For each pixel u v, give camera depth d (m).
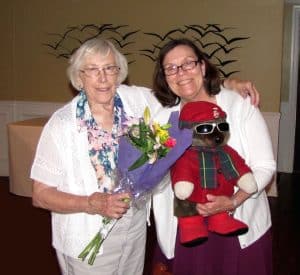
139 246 1.72
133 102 1.69
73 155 1.51
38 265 3.04
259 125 1.65
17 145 4.16
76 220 1.55
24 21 5.23
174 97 1.75
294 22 5.70
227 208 1.54
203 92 1.71
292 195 4.88
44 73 5.29
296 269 2.99
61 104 5.30
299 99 5.94
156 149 1.42
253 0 4.66
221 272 1.71
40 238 3.52
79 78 1.54
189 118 1.53
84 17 5.08
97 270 1.60
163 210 1.74
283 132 6.00
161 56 1.72
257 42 4.72
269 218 1.78
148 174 1.45
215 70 1.71
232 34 4.75
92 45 1.49
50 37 5.21
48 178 1.51
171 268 1.82
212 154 1.55
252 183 1.52
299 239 3.55
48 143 1.51
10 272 2.93
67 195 1.49
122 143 1.51
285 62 5.84
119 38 5.03
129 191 1.46
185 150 1.48
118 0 4.96
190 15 4.82
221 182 1.54
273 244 3.44
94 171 1.53
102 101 1.51
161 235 1.75
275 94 4.77
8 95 5.43
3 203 4.37
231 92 1.73
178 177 1.50
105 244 1.60
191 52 1.67
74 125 1.52
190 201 1.58
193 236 1.56
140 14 4.94
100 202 1.43
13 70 5.36
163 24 4.90
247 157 1.65
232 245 1.69
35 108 5.37
